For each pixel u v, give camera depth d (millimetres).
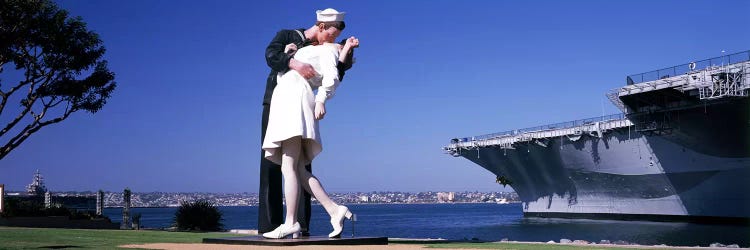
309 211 13031
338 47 12078
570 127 51438
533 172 63156
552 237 41594
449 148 65625
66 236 15570
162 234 18547
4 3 24125
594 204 58500
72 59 27078
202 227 32250
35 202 35531
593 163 53031
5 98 26547
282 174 12703
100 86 28094
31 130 27281
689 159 44750
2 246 10977
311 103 11375
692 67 37094
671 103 40719
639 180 50344
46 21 25672
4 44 25016
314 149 11570
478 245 13047
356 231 64250
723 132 40531
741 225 44281
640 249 12445
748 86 34500
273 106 11422
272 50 11672
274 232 11586
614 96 43125
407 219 121625
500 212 175500
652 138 46188
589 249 11664
